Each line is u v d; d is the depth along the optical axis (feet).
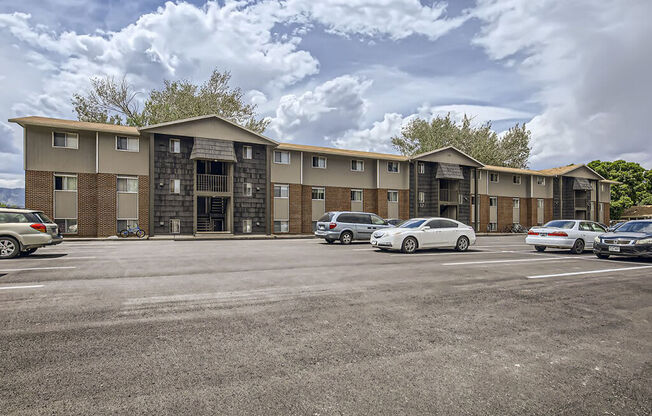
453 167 120.78
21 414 8.34
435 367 11.29
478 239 88.22
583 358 12.21
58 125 75.56
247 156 93.40
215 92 124.98
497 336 14.26
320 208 106.93
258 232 93.81
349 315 16.72
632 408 9.10
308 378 10.38
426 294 21.25
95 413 8.43
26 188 74.74
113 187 80.38
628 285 24.88
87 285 22.89
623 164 182.70
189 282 24.20
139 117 119.44
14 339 13.15
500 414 8.66
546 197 144.36
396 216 117.29
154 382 10.00
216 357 11.77
